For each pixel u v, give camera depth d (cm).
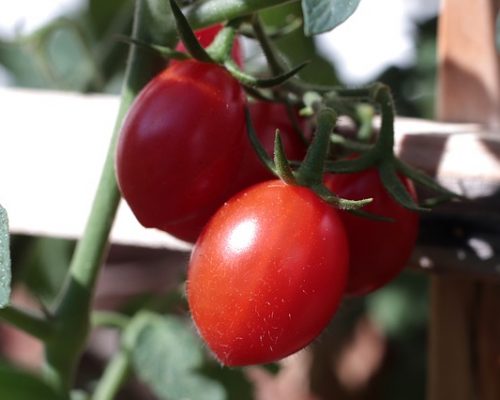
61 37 48
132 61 28
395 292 51
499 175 29
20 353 67
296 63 45
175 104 25
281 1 26
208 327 24
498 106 32
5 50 49
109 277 70
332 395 57
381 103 26
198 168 25
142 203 25
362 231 26
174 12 25
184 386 36
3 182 34
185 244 32
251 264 24
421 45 48
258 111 27
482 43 32
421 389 53
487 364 32
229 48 26
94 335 64
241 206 24
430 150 29
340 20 23
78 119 34
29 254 45
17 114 35
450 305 32
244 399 37
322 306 24
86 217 34
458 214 29
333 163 26
